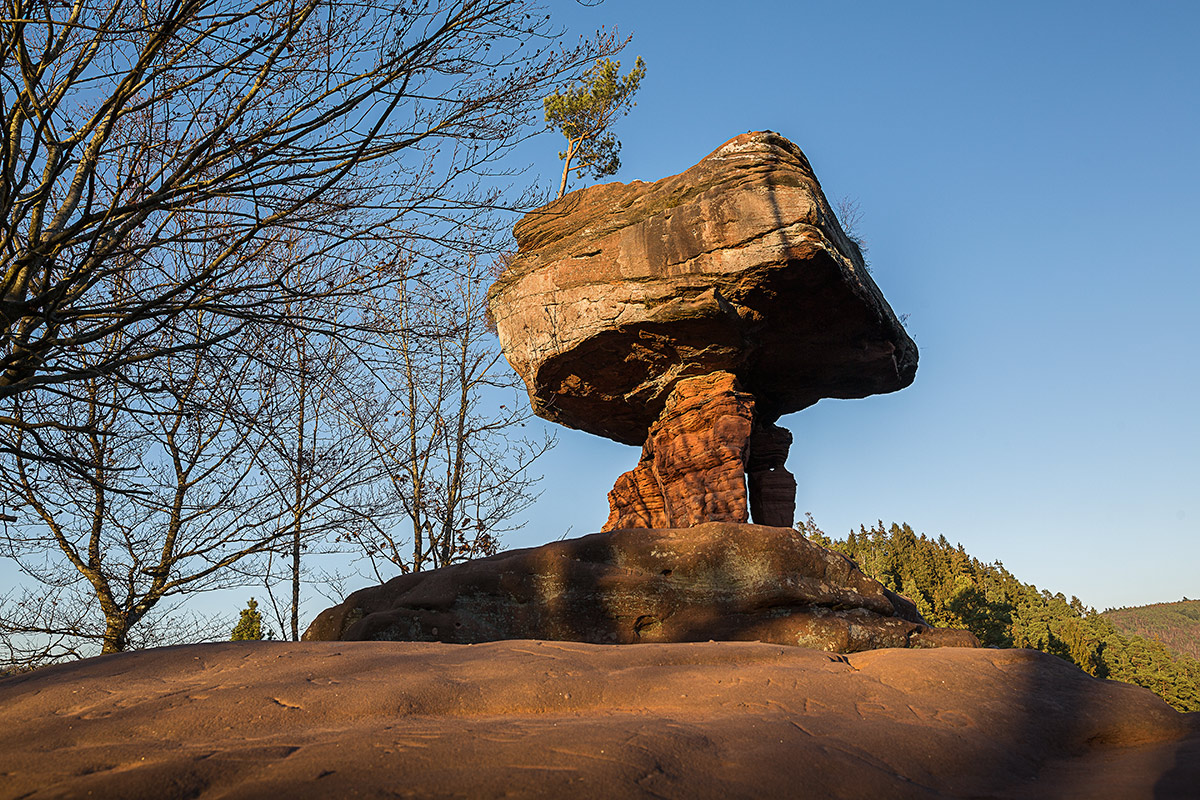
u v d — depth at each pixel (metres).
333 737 3.38
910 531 84.62
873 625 9.82
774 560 10.18
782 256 14.63
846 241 17.25
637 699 4.41
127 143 8.16
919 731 4.07
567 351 16.77
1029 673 5.38
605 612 9.80
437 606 9.83
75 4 7.99
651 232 16.09
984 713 4.61
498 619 9.80
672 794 2.89
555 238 17.78
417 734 3.38
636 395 18.14
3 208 7.20
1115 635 78.19
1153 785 3.45
